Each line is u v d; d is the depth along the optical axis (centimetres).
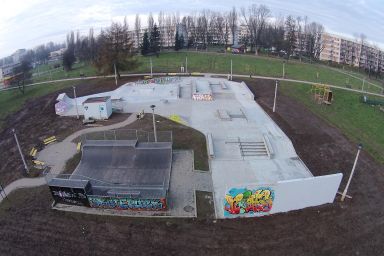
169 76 7775
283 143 4409
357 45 12719
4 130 5531
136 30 13750
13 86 8838
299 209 3173
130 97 6200
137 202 3125
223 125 4891
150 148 3966
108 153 3969
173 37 13300
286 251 2711
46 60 16925
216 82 7219
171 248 2748
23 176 3800
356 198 3362
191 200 3291
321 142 4500
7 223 3086
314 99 6284
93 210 3191
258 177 3694
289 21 12594
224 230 2920
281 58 10588
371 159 4134
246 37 13012
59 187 3167
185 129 4706
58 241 2850
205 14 14475
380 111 5862
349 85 7456
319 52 12338
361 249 2747
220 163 3950
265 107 5706
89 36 14025
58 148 4344
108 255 2698
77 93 6769
